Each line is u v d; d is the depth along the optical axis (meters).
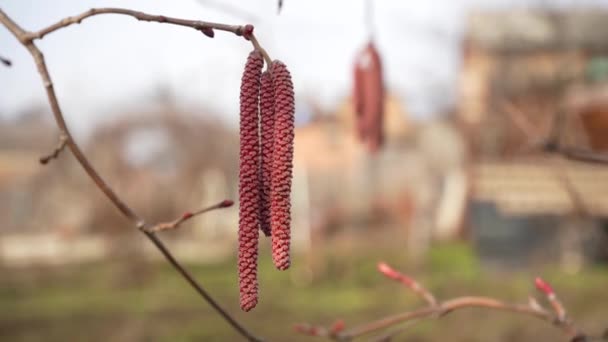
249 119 1.95
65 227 20.06
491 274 16.08
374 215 23.81
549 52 18.62
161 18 1.99
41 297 14.87
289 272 17.69
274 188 1.93
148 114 20.50
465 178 22.73
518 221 16.19
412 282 3.57
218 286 15.84
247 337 2.83
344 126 25.11
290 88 1.95
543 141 4.92
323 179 25.05
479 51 19.20
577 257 15.77
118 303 14.02
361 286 15.65
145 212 19.95
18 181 22.83
